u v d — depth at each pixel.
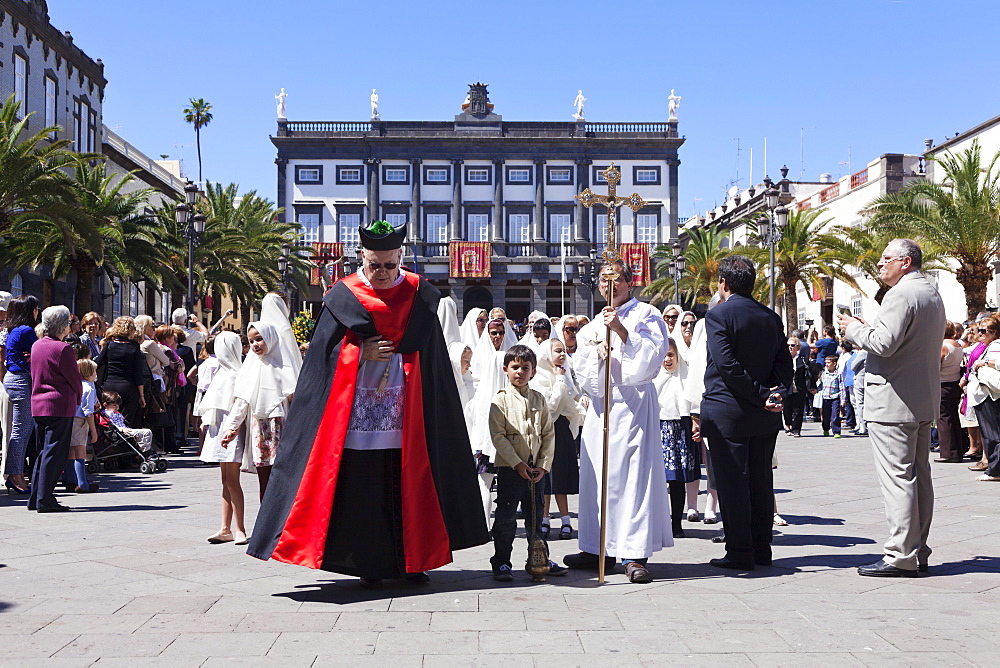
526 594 5.78
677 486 8.12
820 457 14.85
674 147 61.84
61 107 34.75
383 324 5.94
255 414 7.47
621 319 6.53
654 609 5.33
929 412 6.14
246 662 4.33
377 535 5.93
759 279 36.19
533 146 61.62
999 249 27.61
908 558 6.11
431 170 61.66
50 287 33.25
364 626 4.98
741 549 6.44
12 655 4.45
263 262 40.22
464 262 59.78
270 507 5.98
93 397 10.95
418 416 6.02
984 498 9.86
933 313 6.09
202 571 6.45
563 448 8.08
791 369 6.58
